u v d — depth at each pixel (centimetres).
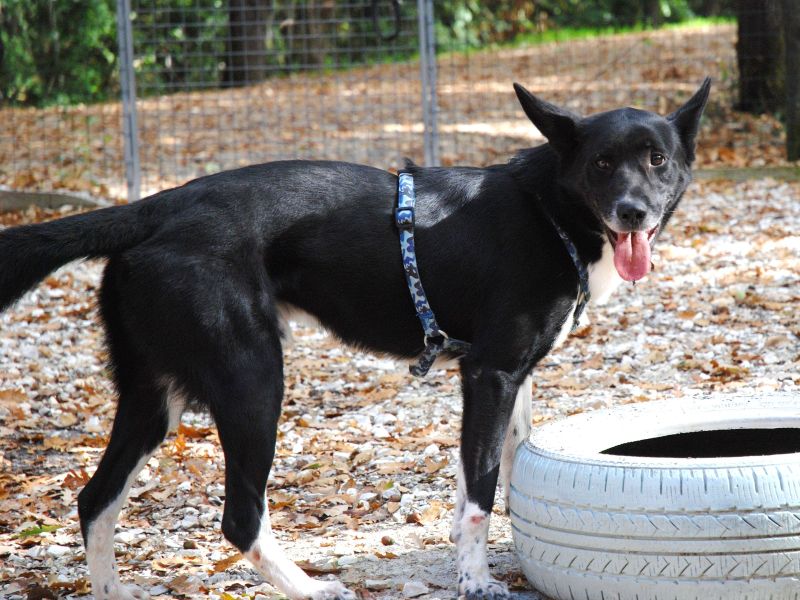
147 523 573
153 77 2064
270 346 452
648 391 727
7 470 662
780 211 1178
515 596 449
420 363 493
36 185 1385
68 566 521
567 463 411
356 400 764
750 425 478
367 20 1530
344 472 629
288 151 1560
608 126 462
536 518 419
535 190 472
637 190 454
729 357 780
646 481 388
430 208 471
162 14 2094
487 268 463
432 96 1306
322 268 465
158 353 453
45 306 990
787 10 1359
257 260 452
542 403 721
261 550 445
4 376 828
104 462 470
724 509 379
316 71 2283
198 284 441
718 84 1770
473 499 449
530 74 2123
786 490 380
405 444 667
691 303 902
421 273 465
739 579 381
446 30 2720
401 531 537
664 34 2431
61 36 1916
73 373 841
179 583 483
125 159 1288
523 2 2848
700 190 1296
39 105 1906
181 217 452
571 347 835
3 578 504
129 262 450
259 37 1795
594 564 399
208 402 448
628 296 940
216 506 597
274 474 633
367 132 1673
